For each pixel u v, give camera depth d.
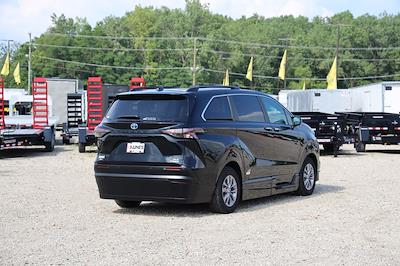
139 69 105.69
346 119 24.34
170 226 8.82
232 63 108.44
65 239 7.94
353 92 36.62
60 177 15.20
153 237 8.06
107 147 9.80
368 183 14.01
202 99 9.80
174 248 7.45
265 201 11.27
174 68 103.19
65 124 29.83
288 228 8.67
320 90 36.44
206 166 9.46
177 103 9.65
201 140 9.45
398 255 7.16
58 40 104.44
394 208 10.41
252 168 10.44
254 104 10.92
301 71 108.50
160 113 9.61
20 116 25.67
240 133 10.23
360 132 24.47
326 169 17.41
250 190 10.45
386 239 8.01
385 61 109.56
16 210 10.20
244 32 116.25
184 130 9.35
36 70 101.88
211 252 7.25
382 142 24.30
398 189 12.91
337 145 22.44
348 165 18.72
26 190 12.73
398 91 34.78
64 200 11.32
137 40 111.94
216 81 108.38
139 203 10.77
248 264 6.73
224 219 9.37
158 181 9.39
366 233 8.37
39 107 26.72
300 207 10.53
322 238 8.03
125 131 9.64
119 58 105.38
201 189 9.47
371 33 110.12
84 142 23.67
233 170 10.03
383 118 24.25
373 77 106.69
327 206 10.64
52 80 40.56
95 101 23.80
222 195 9.79
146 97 9.88
